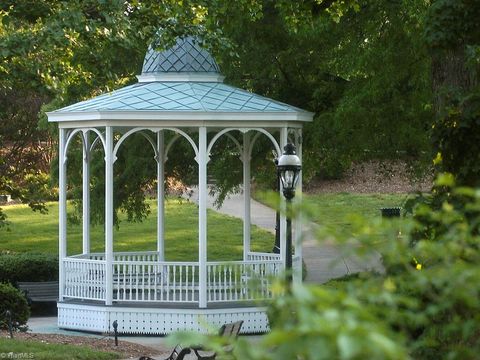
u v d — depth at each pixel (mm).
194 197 47750
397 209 17609
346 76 22344
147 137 20719
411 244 6195
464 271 2807
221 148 24203
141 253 20719
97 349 15039
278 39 21656
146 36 14297
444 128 9383
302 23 18109
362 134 20750
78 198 27547
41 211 21531
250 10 18906
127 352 15164
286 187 14172
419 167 22234
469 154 9273
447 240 3156
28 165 36750
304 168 22703
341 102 20078
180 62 18688
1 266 23250
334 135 21016
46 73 13617
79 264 18297
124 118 17312
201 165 17391
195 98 17750
